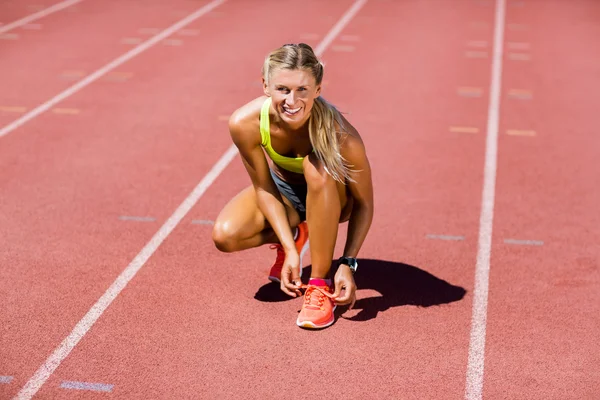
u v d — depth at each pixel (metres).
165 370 4.43
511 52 12.83
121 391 4.22
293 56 4.28
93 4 16.69
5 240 6.07
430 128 9.13
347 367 4.49
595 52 12.84
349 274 4.79
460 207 6.88
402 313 5.08
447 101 10.18
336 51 12.80
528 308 5.17
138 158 8.02
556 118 9.57
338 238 6.16
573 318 5.05
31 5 16.44
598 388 4.33
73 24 14.70
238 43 13.36
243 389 4.27
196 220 6.54
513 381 4.38
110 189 7.18
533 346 4.73
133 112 9.60
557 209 6.87
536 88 10.84
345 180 4.75
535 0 17.34
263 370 4.44
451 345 4.73
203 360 4.53
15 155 8.02
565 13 15.97
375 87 10.78
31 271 5.59
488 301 5.25
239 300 5.22
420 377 4.41
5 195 6.98
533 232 6.38
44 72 11.32
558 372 4.47
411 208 6.86
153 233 6.27
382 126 9.17
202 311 5.07
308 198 4.67
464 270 5.70
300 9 16.31
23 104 9.82
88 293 5.28
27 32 13.95
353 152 4.61
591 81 11.20
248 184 7.39
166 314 5.03
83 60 12.06
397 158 8.13
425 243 6.16
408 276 5.60
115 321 4.93
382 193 7.20
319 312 4.84
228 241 4.93
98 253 5.89
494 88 10.81
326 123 4.47
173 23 14.92
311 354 4.61
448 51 12.85
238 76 11.30
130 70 11.55
